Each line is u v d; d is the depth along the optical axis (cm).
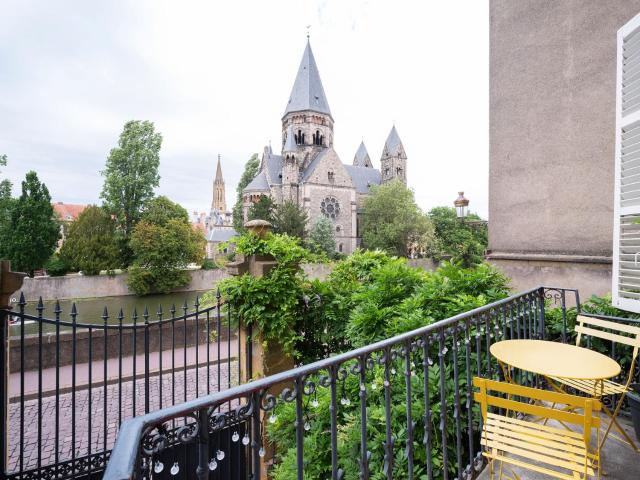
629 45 421
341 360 184
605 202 684
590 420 194
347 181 6450
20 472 398
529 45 802
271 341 553
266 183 6444
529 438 241
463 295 437
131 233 4312
